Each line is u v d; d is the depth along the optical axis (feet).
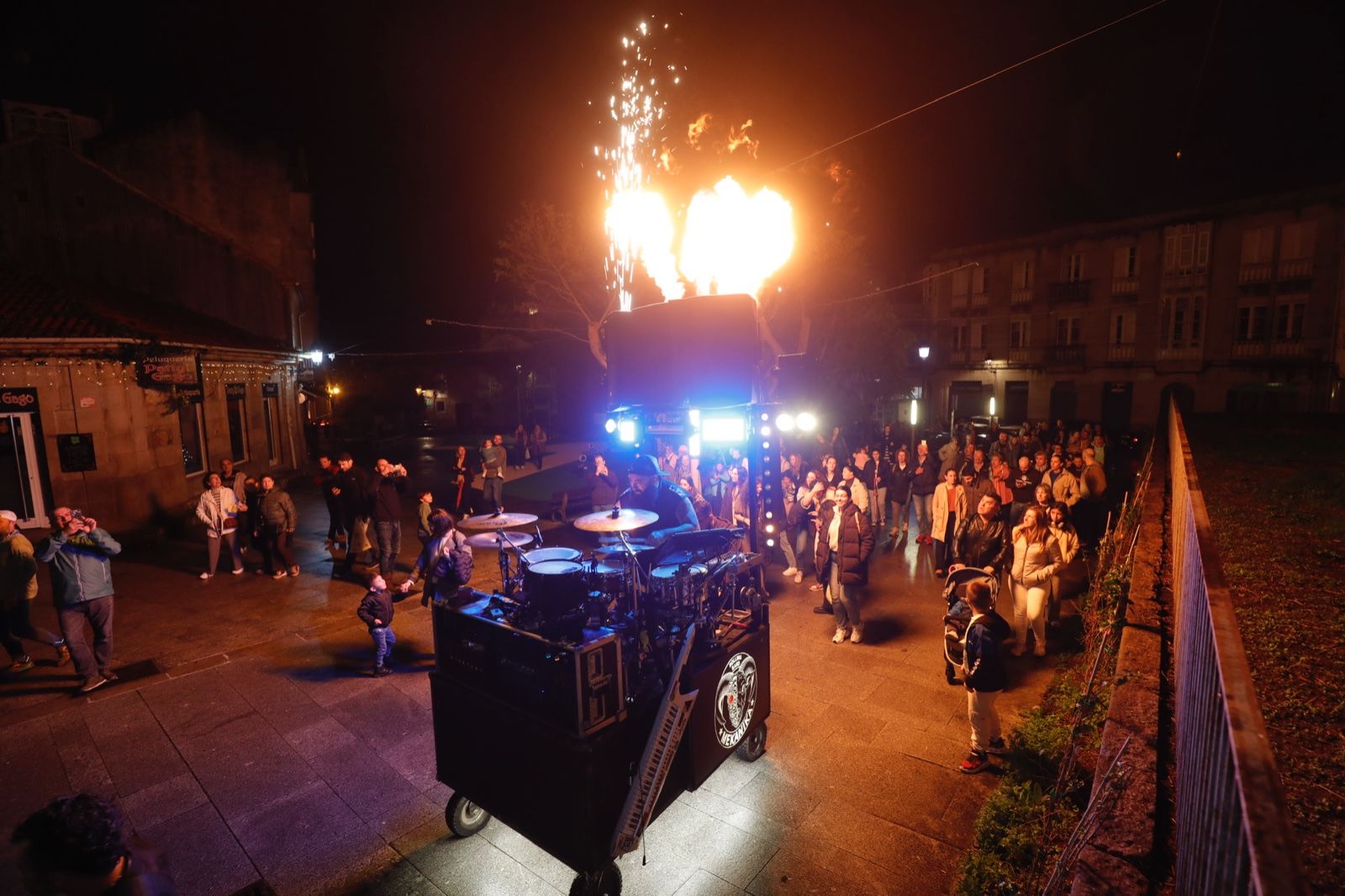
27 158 48.75
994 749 16.90
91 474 38.42
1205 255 93.35
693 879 13.57
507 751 13.14
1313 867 6.93
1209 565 9.18
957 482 33.65
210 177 77.51
